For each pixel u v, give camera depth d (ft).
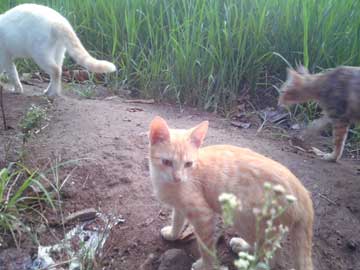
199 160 1.66
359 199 2.10
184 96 2.99
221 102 2.98
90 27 3.41
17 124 2.47
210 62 2.98
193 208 1.63
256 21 3.08
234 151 1.69
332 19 3.00
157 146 1.66
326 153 2.54
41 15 2.77
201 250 1.67
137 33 3.23
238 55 2.99
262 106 3.02
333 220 1.97
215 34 3.06
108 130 2.44
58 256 1.77
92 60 2.76
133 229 1.88
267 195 1.22
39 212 1.94
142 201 1.99
